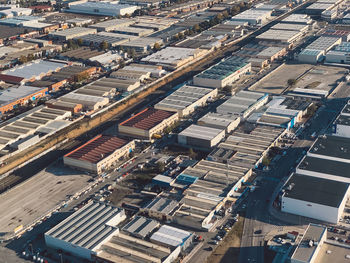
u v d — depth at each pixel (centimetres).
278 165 17175
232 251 12988
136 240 13375
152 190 16188
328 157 16475
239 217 14425
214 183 15988
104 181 16962
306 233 12406
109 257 12675
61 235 13525
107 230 13688
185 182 16175
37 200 15975
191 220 14100
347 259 11656
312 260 11488
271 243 13150
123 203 15500
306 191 14525
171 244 13050
